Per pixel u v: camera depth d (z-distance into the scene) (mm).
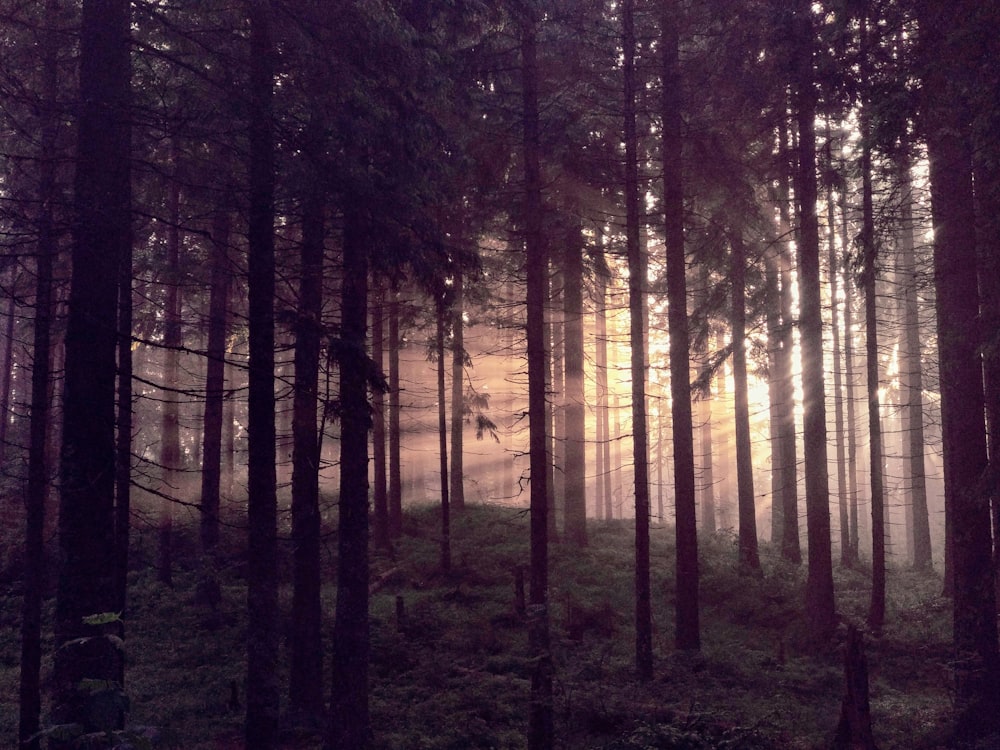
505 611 18562
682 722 11633
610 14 16656
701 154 17484
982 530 11977
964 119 11180
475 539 25375
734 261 19844
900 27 12234
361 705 12000
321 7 10547
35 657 10984
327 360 11906
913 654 16312
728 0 15500
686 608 16016
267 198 11023
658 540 27250
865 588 23125
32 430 11773
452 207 19422
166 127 10289
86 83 9438
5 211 9773
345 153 11328
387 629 17328
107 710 4652
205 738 12727
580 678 13609
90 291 9203
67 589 8797
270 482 10734
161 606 19781
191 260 17906
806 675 15125
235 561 22578
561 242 22219
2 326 28141
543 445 13266
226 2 10453
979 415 12102
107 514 9117
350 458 12336
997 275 11375
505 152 16406
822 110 16484
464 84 14555
